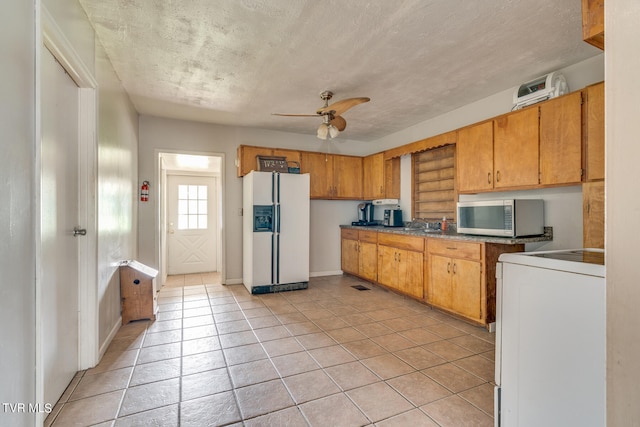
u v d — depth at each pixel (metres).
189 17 2.05
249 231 4.17
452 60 2.62
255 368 2.12
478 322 2.84
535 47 2.41
